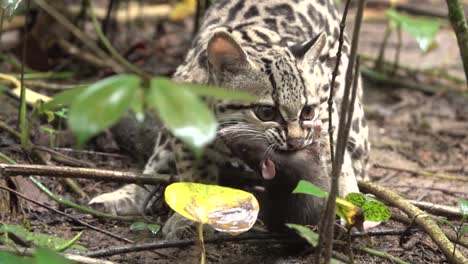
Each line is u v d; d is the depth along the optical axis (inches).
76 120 146.6
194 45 362.0
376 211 257.4
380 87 520.7
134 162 374.6
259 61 309.6
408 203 295.0
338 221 286.4
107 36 497.7
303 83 308.8
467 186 377.4
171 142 322.3
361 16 205.9
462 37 320.2
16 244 256.2
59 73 461.1
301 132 300.2
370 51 585.0
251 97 161.3
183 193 252.5
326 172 290.8
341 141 215.9
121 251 259.0
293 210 276.7
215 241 274.4
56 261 180.5
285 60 311.4
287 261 277.6
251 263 275.1
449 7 319.6
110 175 296.7
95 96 148.9
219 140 307.6
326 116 324.5
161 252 280.8
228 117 308.8
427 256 289.0
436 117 477.1
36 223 299.7
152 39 540.4
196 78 325.1
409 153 420.2
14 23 461.7
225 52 308.8
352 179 313.1
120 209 319.9
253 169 293.6
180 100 150.0
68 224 302.8
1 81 410.9
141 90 153.8
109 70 467.8
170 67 486.3
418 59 573.0
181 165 316.2
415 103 495.5
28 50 462.6
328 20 371.2
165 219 319.3
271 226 283.9
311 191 224.2
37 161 344.8
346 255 275.3
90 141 382.0
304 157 283.1
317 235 233.5
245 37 329.4
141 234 298.2
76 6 547.5
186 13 576.7
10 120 381.1
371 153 415.8
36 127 379.9
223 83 310.8
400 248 293.3
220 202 251.0
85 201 327.3
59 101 166.1
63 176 290.2
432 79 540.1
